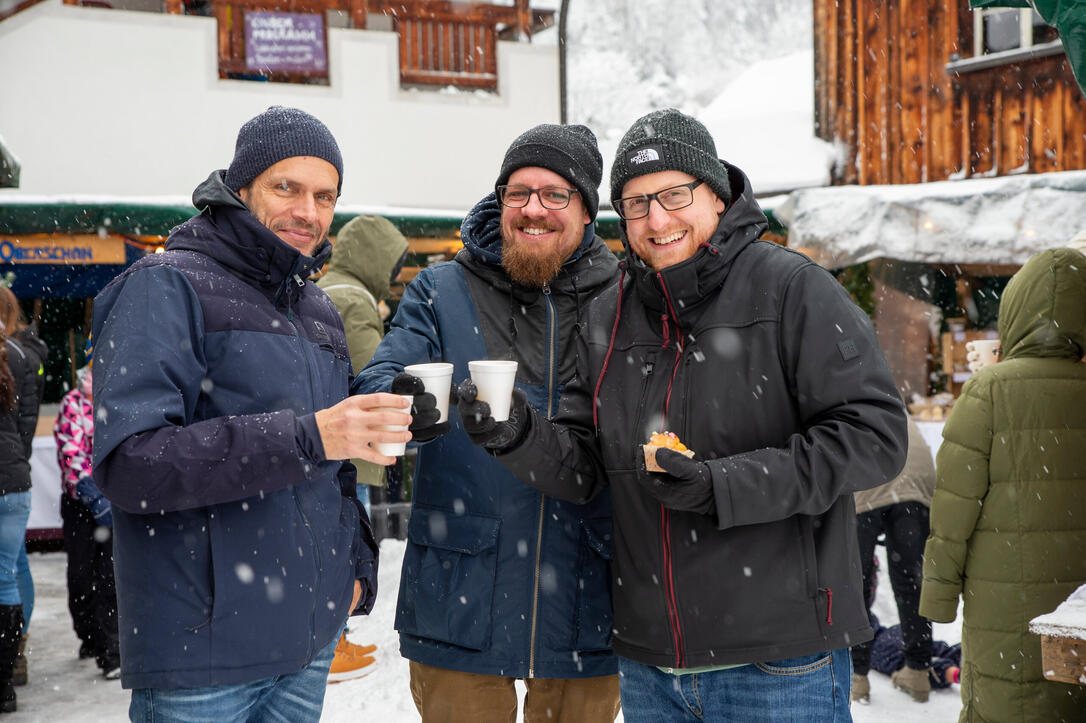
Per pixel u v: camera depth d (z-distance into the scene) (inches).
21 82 438.0
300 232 86.6
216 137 470.0
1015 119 390.9
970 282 380.2
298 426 74.4
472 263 110.8
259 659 79.4
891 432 81.0
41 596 292.8
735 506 78.4
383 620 238.8
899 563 186.1
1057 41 374.9
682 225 88.0
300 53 486.9
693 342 88.4
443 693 105.6
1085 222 311.1
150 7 507.8
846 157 460.1
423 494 107.7
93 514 211.6
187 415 78.8
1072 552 117.2
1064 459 118.3
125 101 454.0
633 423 90.6
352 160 499.5
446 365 83.7
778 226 371.2
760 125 510.0
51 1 440.5
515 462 91.7
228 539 78.7
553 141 104.9
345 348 95.4
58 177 444.5
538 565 103.6
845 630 84.2
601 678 107.9
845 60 460.8
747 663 82.9
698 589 85.0
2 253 322.7
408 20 519.8
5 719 179.3
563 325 108.7
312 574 83.9
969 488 121.0
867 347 83.6
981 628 120.3
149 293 77.4
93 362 78.9
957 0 411.8
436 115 514.6
